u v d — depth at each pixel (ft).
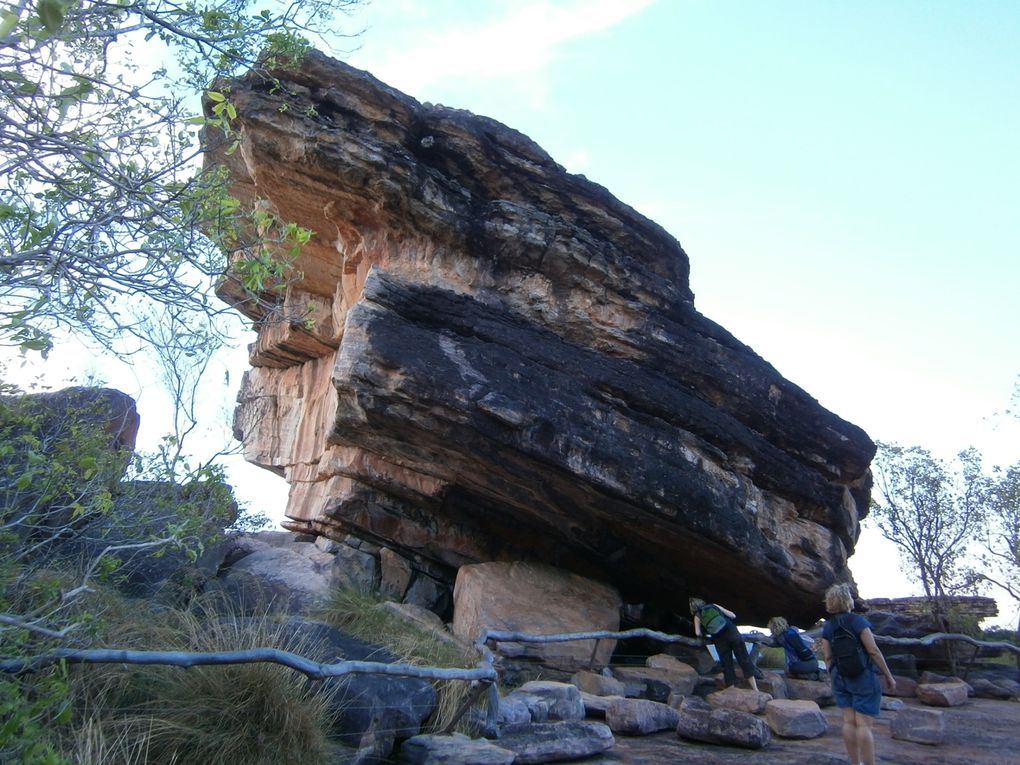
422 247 37.22
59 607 16.35
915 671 48.93
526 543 42.57
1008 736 30.35
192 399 24.48
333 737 19.49
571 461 34.27
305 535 50.31
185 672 18.33
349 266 38.93
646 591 44.80
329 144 34.24
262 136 34.04
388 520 41.81
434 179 36.99
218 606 29.66
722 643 33.71
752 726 25.58
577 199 41.73
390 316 33.81
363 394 32.48
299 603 32.30
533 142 41.14
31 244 14.17
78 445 24.07
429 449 35.60
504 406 33.04
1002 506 67.10
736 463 39.73
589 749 22.88
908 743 28.07
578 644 36.17
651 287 40.83
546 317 38.50
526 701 25.73
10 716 13.33
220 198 17.87
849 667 21.83
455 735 21.24
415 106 37.86
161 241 16.75
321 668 17.39
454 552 42.39
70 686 16.15
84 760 14.03
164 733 16.05
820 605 42.39
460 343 34.55
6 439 23.03
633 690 33.94
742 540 37.81
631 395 37.37
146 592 27.48
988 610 63.10
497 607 36.68
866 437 45.52
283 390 51.98
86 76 15.61
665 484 35.96
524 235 38.04
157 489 24.39
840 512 44.11
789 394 43.55
